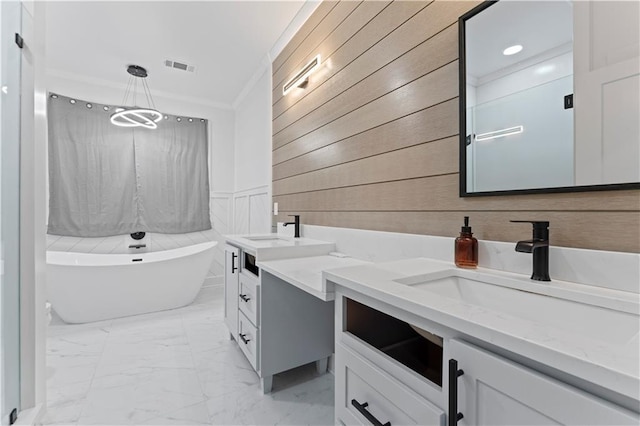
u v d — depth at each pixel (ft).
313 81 7.01
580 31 2.72
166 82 11.26
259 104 10.72
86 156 10.73
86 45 8.72
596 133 2.61
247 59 9.64
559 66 2.85
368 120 5.26
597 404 1.30
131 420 4.81
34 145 4.44
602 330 2.28
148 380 5.95
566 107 2.80
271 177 9.45
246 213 12.17
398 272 3.17
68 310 8.69
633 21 2.42
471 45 3.59
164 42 8.63
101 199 10.95
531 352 1.50
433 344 2.43
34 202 4.42
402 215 4.58
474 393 1.79
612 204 2.54
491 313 1.91
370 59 5.22
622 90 2.47
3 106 3.85
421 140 4.26
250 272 6.17
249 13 7.39
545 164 2.94
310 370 6.38
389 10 4.83
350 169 5.72
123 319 9.33
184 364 6.59
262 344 5.38
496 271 3.26
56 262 8.93
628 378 1.18
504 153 3.27
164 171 12.13
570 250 2.75
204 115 13.23
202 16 7.48
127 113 9.60
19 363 4.22
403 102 4.55
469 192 3.60
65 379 5.95
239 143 13.11
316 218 6.88
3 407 3.86
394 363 2.44
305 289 3.67
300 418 4.91
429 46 4.15
